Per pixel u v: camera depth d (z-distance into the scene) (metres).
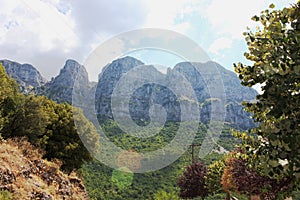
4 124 13.39
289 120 2.00
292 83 2.07
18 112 14.06
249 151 2.78
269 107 2.10
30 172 7.31
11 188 5.75
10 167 6.53
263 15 2.59
